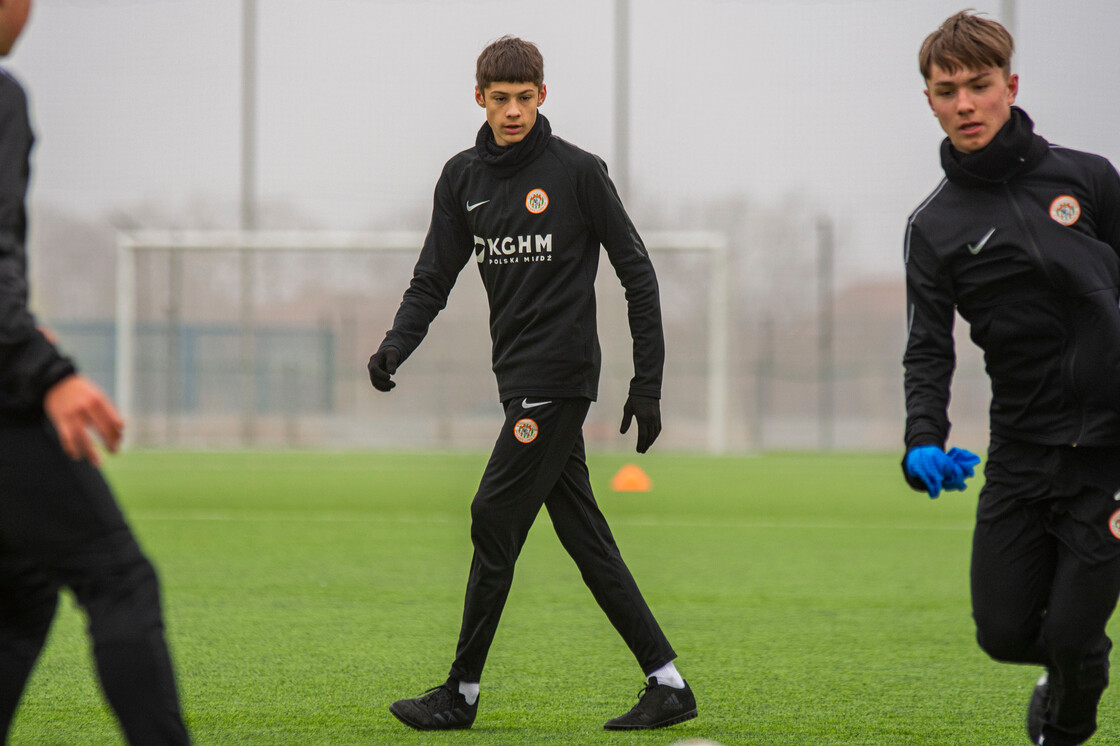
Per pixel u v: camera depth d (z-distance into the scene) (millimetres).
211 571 24281
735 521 34750
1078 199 10141
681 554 27625
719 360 73812
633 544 29500
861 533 31859
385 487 45438
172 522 33750
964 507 39000
